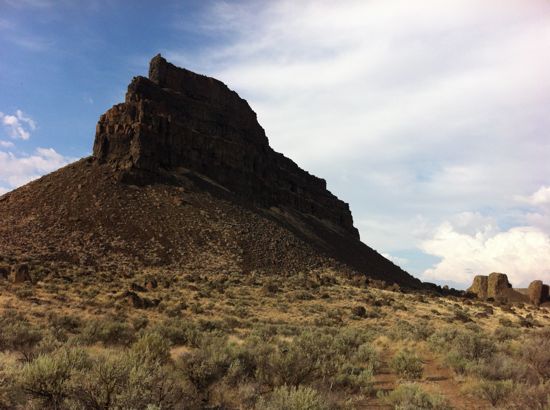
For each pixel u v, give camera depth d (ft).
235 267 233.55
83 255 211.00
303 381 42.29
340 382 43.09
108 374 28.71
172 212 277.03
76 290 143.13
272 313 139.33
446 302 209.36
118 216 257.34
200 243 253.65
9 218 245.65
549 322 176.35
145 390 28.50
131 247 231.91
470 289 283.18
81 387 28.30
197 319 114.32
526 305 245.24
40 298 119.44
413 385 40.78
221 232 272.51
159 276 197.26
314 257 286.87
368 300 179.01
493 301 245.45
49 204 262.26
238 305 145.89
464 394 42.11
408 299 199.62
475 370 48.67
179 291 165.37
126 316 107.14
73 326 82.99
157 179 307.99
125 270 203.82
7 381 30.07
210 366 39.58
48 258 200.75
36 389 29.48
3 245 208.44
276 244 283.59
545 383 42.63
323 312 148.97
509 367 47.57
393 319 143.33
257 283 201.46
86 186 281.95
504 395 38.93
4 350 51.42
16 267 146.00
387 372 53.16
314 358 49.11
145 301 129.49
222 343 58.23
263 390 40.04
